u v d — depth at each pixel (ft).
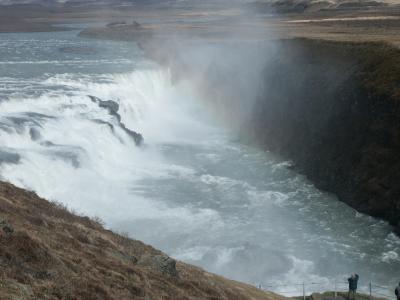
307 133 163.53
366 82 143.54
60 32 430.61
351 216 129.80
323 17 414.62
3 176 103.65
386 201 126.62
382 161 131.44
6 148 115.96
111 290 46.68
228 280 77.71
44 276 44.04
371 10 440.04
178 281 58.80
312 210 132.67
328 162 149.28
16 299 37.68
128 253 62.23
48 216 66.03
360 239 118.11
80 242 58.80
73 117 147.13
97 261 53.42
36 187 110.52
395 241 117.39
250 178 152.15
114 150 148.97
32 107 148.97
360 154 138.82
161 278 57.00
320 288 97.30
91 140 140.56
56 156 121.70
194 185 142.72
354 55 159.43
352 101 146.00
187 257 103.91
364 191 133.08
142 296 48.60
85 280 46.21
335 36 221.46
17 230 49.98
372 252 112.37
